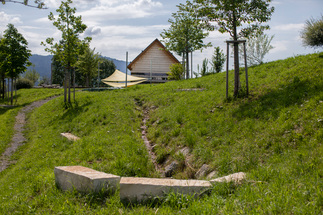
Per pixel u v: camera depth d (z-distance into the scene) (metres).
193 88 21.20
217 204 4.71
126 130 13.83
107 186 5.82
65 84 24.52
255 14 14.18
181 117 13.66
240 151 8.46
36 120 21.97
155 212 4.82
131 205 5.28
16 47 32.31
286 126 8.65
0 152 14.25
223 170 7.70
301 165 6.22
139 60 52.50
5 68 32.22
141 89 28.00
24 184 7.79
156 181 5.75
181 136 11.50
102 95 25.84
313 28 17.06
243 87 14.90
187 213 4.57
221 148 9.19
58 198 5.75
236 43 14.41
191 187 5.48
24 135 18.38
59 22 23.67
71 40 23.89
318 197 4.35
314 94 10.10
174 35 39.47
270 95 12.22
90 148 10.75
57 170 6.64
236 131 9.92
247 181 5.65
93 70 62.59
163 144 11.71
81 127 15.91
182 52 41.88
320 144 7.08
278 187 5.10
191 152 9.86
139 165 8.98
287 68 16.41
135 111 18.33
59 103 25.23
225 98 14.11
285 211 4.11
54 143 13.41
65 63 24.58
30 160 11.58
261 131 9.13
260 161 7.66
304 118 8.66
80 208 5.26
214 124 11.27
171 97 19.20
